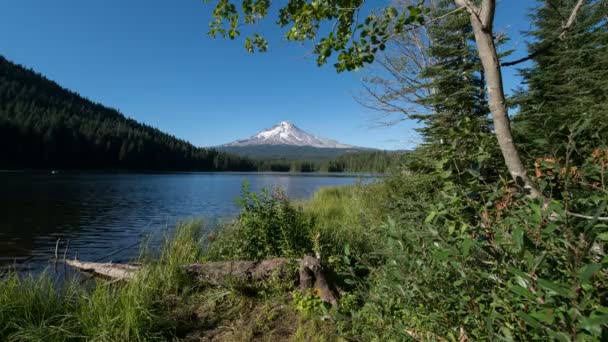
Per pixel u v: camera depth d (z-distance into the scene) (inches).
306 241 203.8
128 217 601.9
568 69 310.8
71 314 133.0
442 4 295.6
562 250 35.1
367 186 331.9
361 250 193.5
